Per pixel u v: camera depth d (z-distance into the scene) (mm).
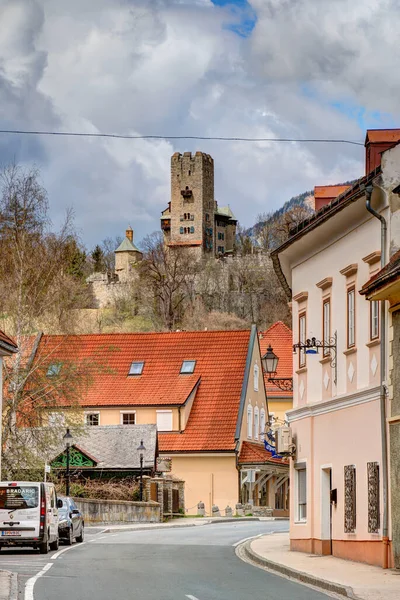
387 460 26719
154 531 52250
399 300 26078
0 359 41281
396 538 25984
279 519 71188
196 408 80312
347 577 23750
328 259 33031
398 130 31312
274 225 189750
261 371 87250
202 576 25125
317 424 33406
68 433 54812
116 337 86688
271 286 181500
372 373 28484
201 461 77312
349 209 29578
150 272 181750
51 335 60375
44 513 33969
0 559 31109
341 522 30641
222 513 76312
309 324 34906
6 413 56781
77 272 63906
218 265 188875
